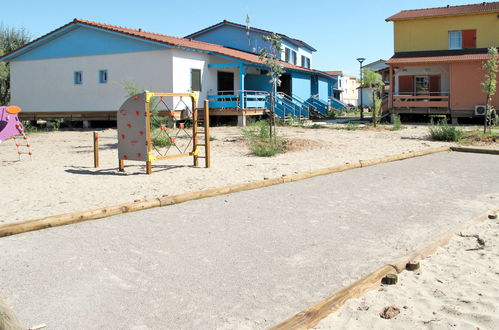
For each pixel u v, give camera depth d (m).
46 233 5.91
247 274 4.57
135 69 24.11
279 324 3.45
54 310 3.81
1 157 13.32
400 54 29.45
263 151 13.18
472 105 25.83
